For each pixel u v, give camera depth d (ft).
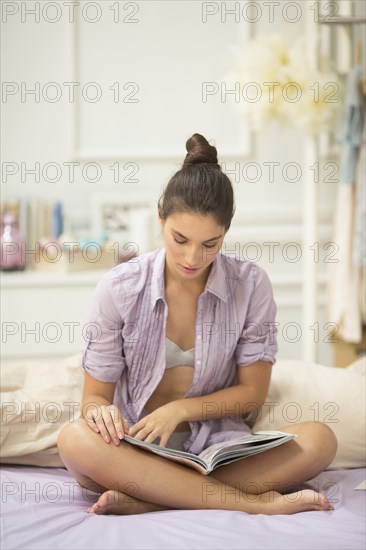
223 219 6.08
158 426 6.26
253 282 6.87
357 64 11.93
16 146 13.20
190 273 6.23
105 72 13.17
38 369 7.88
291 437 6.26
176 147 13.38
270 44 11.39
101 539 5.20
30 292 12.12
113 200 13.24
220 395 6.70
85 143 13.29
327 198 13.43
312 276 11.78
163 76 13.24
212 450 6.31
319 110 11.24
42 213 12.95
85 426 6.15
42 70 13.08
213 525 5.50
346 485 6.68
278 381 7.62
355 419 7.27
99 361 6.66
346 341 12.18
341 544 5.11
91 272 12.48
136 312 6.66
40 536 5.25
